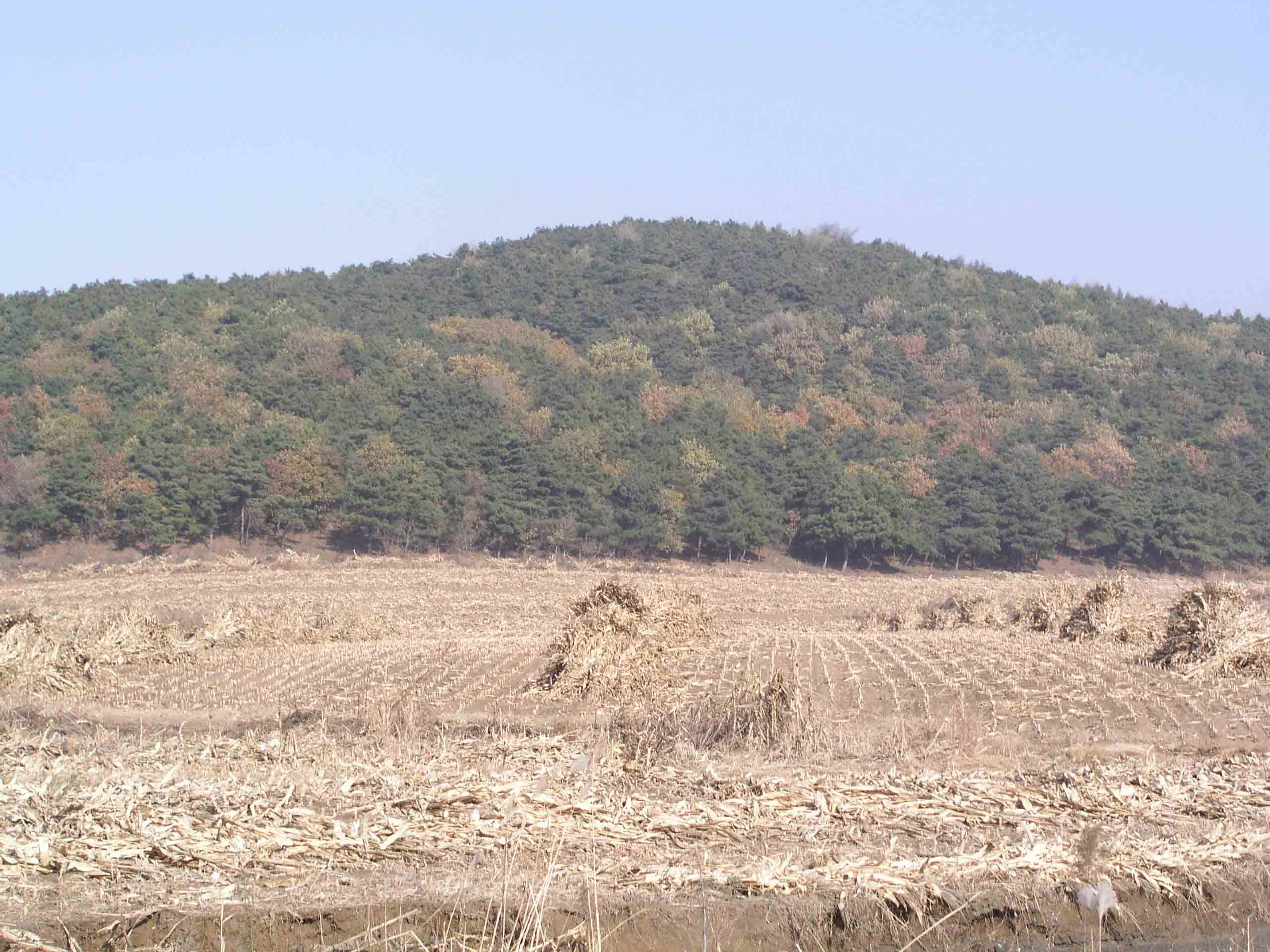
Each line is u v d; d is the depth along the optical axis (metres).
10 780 12.78
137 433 77.94
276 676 27.58
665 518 79.12
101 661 26.77
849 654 30.66
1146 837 12.05
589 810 12.11
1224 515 88.75
